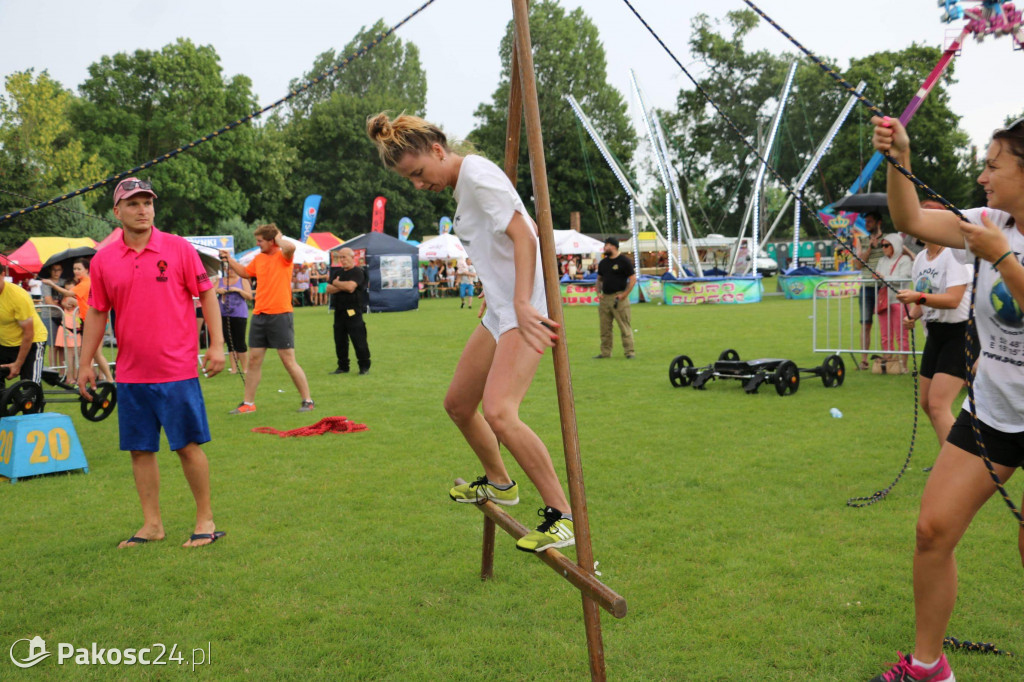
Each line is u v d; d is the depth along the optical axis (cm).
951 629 316
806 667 292
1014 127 241
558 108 5928
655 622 329
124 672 301
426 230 6075
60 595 373
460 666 300
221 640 326
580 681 287
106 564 412
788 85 2803
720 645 310
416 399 922
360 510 497
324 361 1322
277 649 316
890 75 4356
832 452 607
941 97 4294
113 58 5038
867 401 820
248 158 5375
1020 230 247
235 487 552
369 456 638
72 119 4850
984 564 379
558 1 6191
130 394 433
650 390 932
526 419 773
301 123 6425
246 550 428
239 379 1105
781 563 387
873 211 1001
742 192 5028
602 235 5506
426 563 404
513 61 295
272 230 816
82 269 1045
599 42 6162
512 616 340
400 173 302
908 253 977
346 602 358
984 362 253
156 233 431
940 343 480
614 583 370
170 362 428
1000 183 241
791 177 4581
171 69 5053
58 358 1053
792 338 1441
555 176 5853
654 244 4447
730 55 4869
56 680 295
